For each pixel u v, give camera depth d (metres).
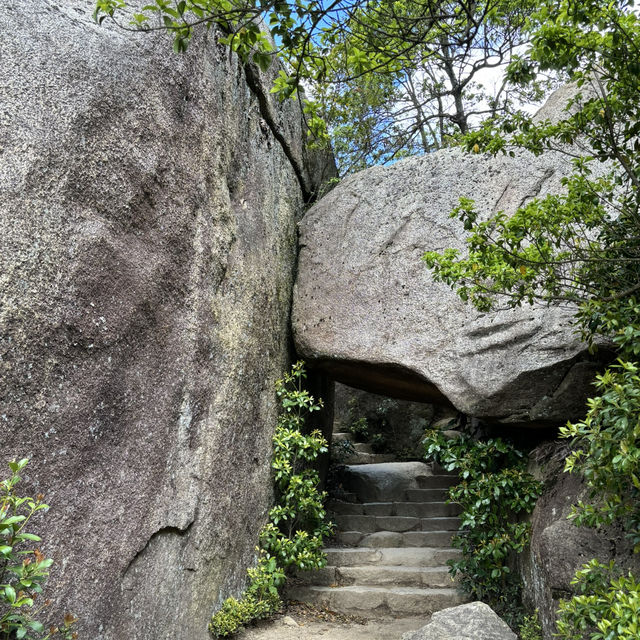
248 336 5.07
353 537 6.43
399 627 4.87
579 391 4.65
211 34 4.77
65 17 3.39
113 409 3.34
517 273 3.63
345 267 5.96
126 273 3.52
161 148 3.93
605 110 3.52
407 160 6.05
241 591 4.73
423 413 10.17
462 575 5.40
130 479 3.43
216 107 4.77
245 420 4.93
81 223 3.21
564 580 3.81
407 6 6.17
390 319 5.58
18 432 2.70
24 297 2.80
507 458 5.30
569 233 3.73
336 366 6.03
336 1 3.21
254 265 5.30
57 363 2.96
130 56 3.74
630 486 3.30
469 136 3.77
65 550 2.90
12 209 2.81
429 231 5.66
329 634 4.65
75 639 2.73
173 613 3.75
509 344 4.96
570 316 4.72
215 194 4.65
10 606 2.51
